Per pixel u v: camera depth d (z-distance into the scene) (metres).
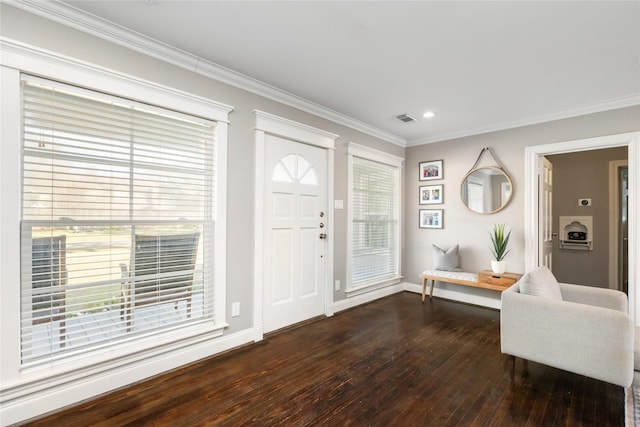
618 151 4.14
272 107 2.92
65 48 1.82
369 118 3.64
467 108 3.29
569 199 4.47
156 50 2.15
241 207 2.68
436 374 2.22
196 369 2.26
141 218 2.14
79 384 1.86
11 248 1.65
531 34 1.99
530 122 3.55
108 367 1.96
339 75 2.60
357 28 1.96
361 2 1.72
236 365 2.33
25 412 1.68
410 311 3.66
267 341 2.77
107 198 2.00
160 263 2.24
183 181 2.36
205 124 2.45
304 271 3.27
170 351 2.25
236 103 2.64
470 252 4.04
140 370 2.10
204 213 2.47
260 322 2.81
